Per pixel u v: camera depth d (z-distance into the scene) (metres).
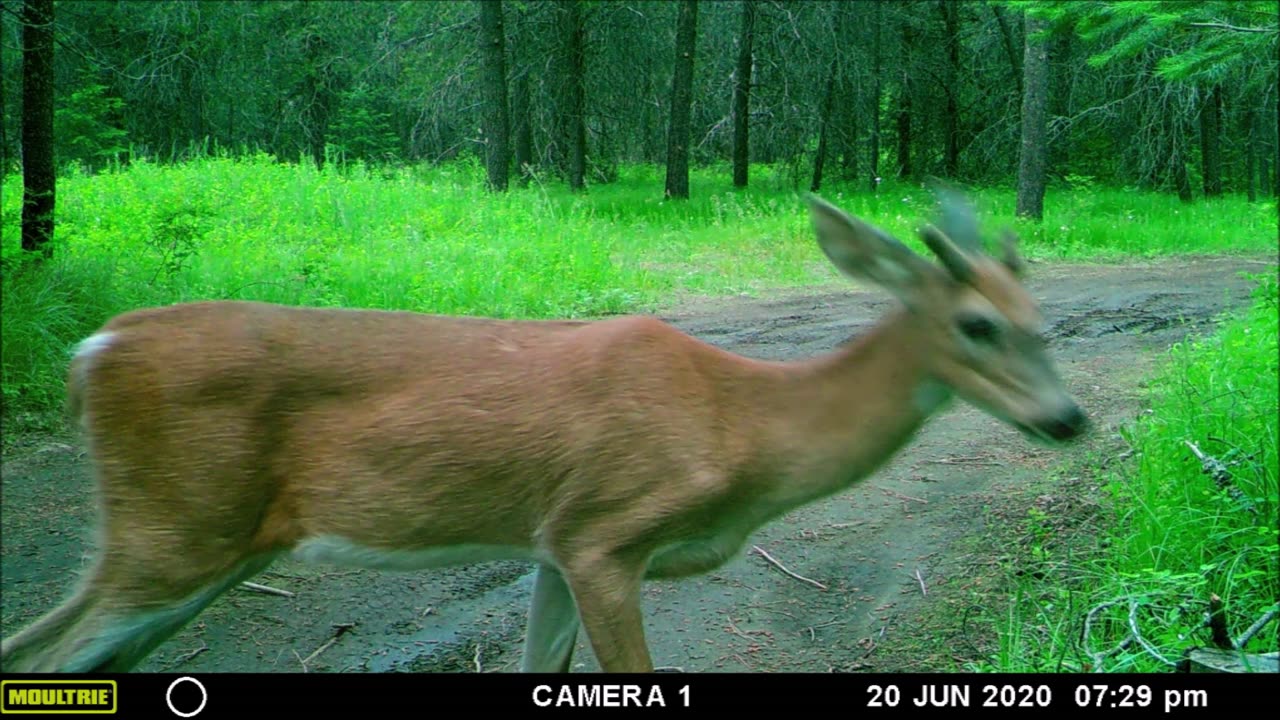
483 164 14.78
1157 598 2.53
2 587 2.80
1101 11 3.66
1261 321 4.73
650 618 2.80
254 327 1.86
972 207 1.97
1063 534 3.17
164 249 6.40
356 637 2.67
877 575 3.03
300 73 17.72
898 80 16.12
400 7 15.30
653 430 1.86
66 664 1.82
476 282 6.35
